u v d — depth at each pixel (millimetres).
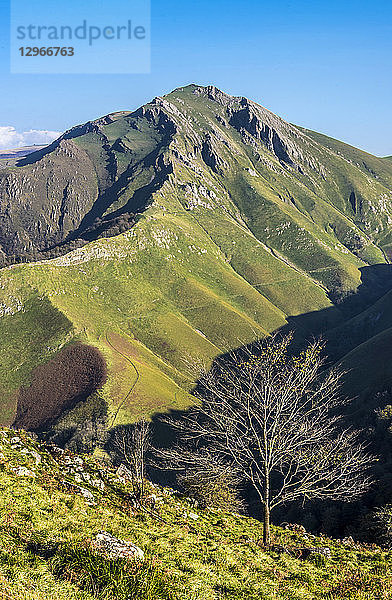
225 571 16812
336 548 26016
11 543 12914
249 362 24625
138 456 33719
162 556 16359
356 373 180500
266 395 23734
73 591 10906
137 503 25000
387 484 73750
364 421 132625
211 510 30625
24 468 22750
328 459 23969
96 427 194250
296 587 16859
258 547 22984
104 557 12727
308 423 24156
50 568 11891
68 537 14641
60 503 19547
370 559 23766
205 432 24578
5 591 10008
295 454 23906
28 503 17953
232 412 24031
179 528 22688
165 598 11906
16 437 28984
